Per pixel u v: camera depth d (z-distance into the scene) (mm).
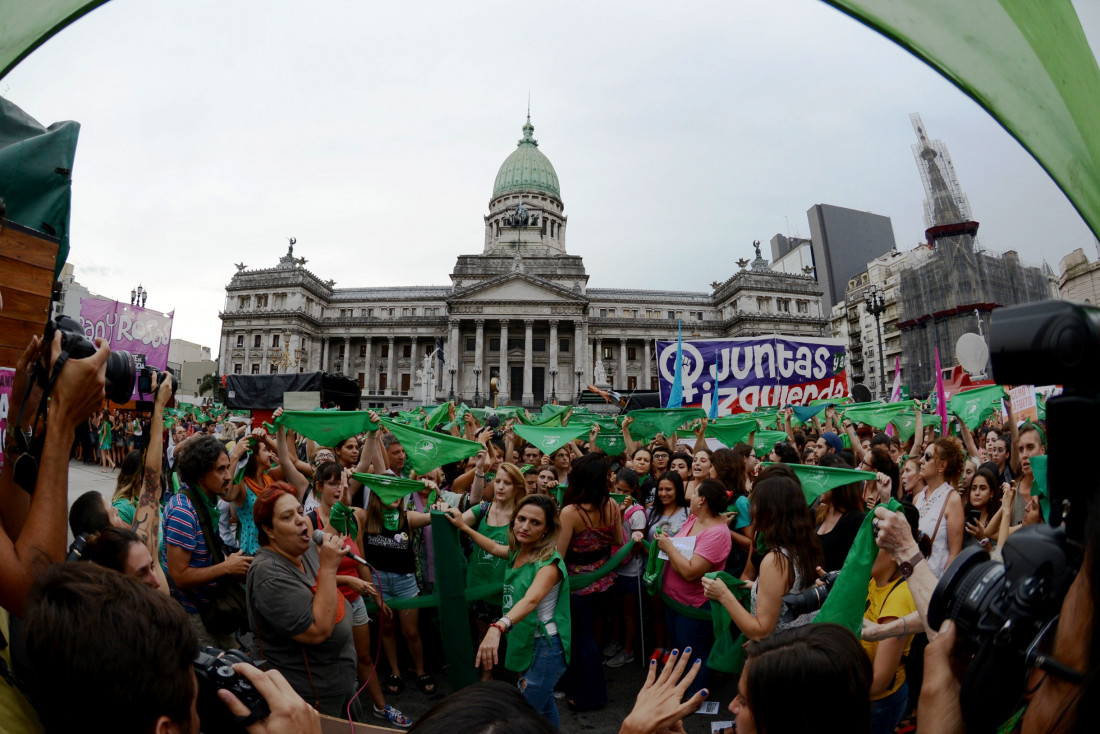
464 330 87188
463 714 1795
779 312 90000
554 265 88375
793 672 2287
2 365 2680
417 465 8086
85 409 2496
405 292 97375
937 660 2076
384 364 94125
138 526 4273
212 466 5773
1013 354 1488
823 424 14367
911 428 13711
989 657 1709
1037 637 1578
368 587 5164
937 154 55406
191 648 2000
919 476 6781
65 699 1767
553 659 5195
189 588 5527
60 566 2002
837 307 109062
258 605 4414
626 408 18516
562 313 80250
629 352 92312
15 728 1859
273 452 7934
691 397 13594
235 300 92438
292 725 2285
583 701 6625
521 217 96438
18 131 4004
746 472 9500
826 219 141875
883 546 2910
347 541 6445
